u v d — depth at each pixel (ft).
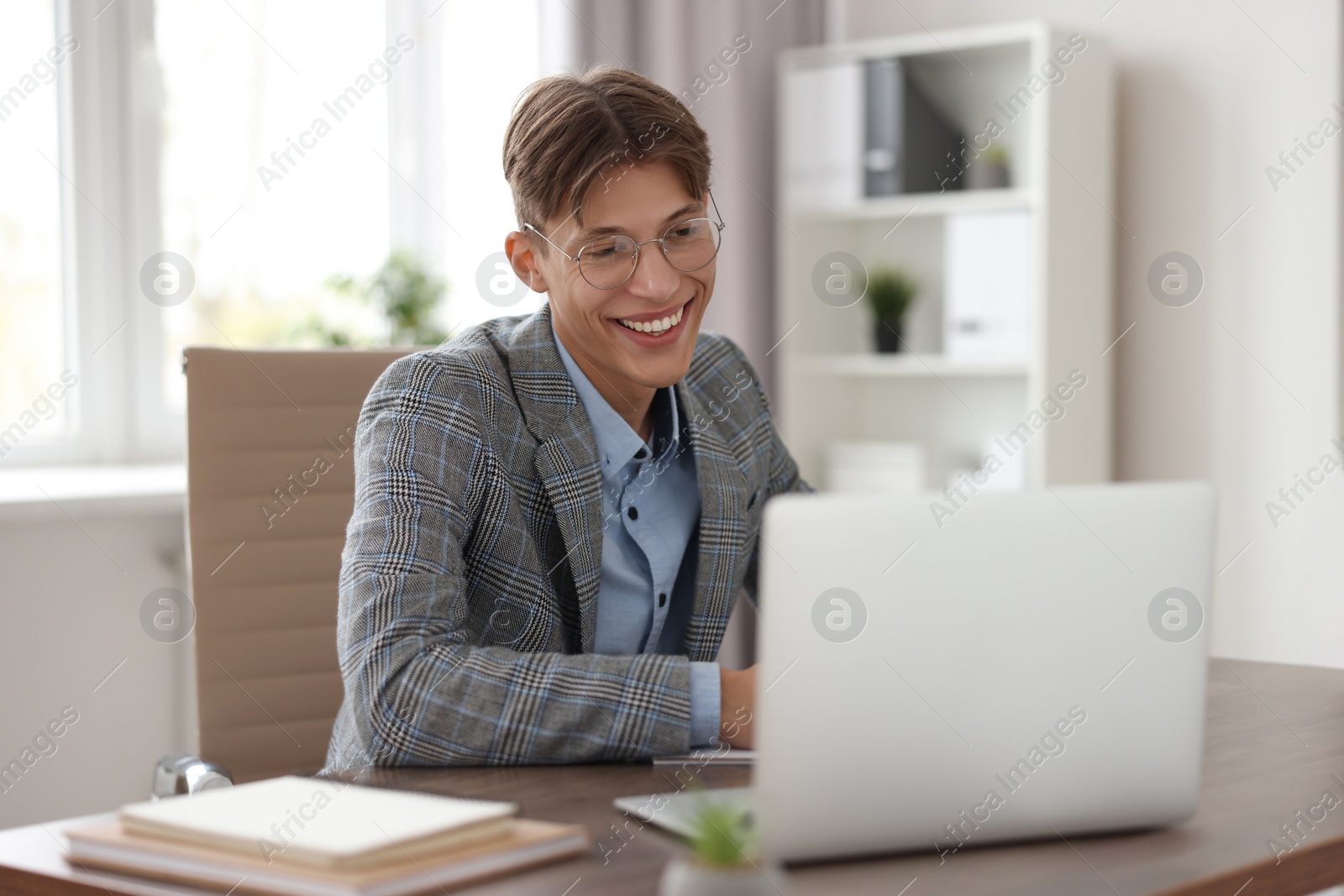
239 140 9.18
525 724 3.42
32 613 7.48
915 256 11.43
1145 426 10.34
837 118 10.78
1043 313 9.73
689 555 4.68
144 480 8.01
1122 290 10.43
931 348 11.35
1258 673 4.76
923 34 11.48
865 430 11.96
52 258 8.50
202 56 8.99
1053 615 2.76
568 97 4.11
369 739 3.49
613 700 3.42
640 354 4.25
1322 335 9.46
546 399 4.37
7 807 7.40
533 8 10.30
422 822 2.60
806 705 2.64
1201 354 10.03
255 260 9.28
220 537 5.18
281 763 5.23
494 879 2.52
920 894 2.50
